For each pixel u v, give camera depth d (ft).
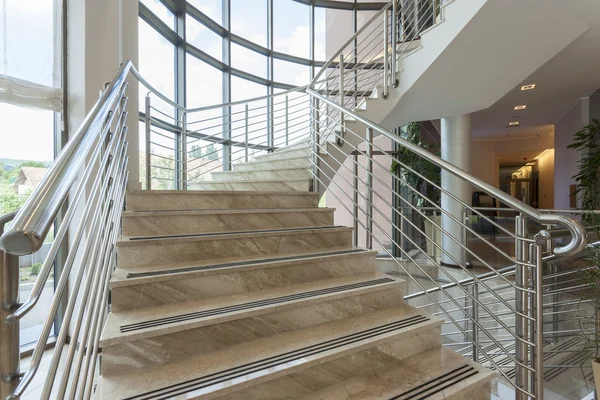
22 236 1.58
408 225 18.48
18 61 7.43
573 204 18.33
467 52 9.12
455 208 14.83
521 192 33.12
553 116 20.26
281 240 6.48
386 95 10.52
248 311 4.53
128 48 9.44
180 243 5.66
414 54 10.02
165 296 4.83
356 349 4.39
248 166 11.93
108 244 4.33
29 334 7.74
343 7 20.07
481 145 28.14
